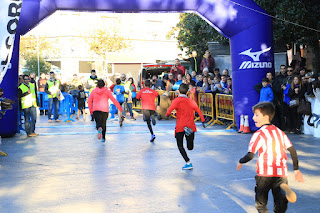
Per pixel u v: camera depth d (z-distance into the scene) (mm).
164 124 15242
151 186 6273
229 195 5738
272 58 12297
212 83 14758
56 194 5883
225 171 7219
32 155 9000
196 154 8883
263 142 4035
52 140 11266
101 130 10328
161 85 20125
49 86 16266
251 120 12172
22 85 11906
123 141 10961
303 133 11602
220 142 10500
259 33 12047
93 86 17562
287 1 13781
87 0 11703
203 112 15594
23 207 5289
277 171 3994
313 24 14508
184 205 5305
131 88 20375
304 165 7555
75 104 19031
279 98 11914
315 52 15883
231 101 13281
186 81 16109
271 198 5520
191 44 27469
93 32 43781
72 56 43312
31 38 43188
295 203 5344
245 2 12086
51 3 11594
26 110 11938
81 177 6910
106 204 5379
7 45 9812
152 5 11938
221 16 12023
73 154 9086
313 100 11016
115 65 29719
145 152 9242
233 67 12477
